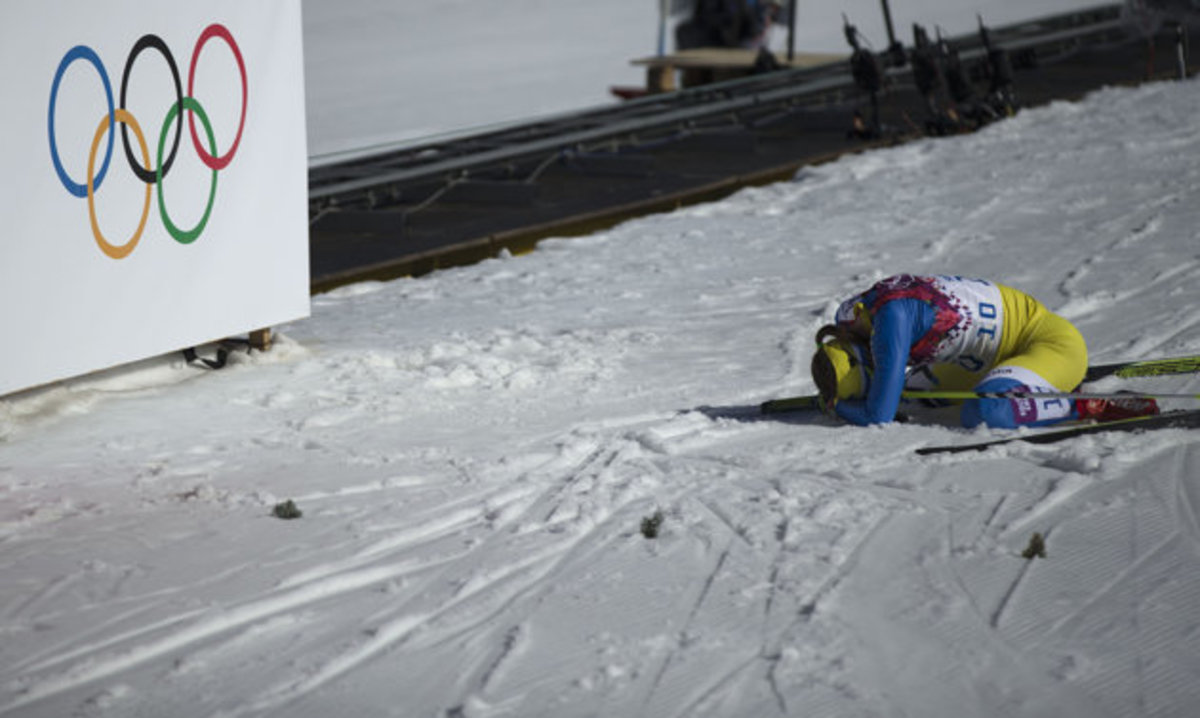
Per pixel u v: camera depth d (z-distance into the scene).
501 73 119.50
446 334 28.09
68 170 20.55
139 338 22.27
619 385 23.08
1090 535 14.45
